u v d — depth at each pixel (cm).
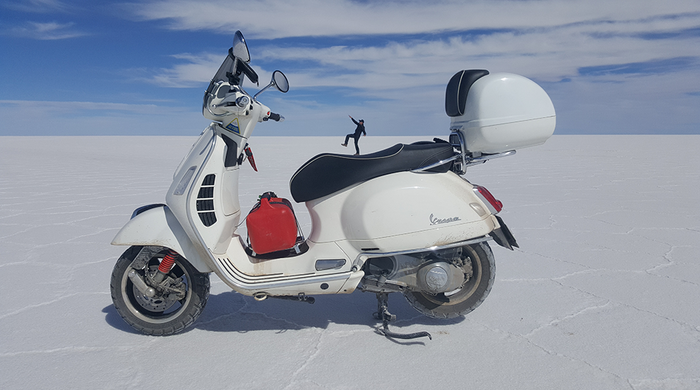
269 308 339
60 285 386
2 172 1366
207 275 291
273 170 1373
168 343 280
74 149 2711
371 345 276
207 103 280
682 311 318
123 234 278
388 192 275
